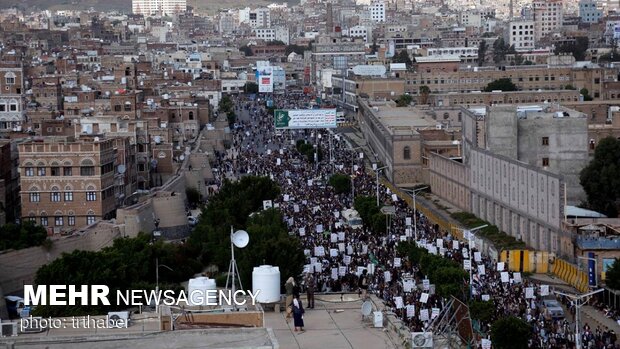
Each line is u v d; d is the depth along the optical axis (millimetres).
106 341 74062
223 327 84812
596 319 180875
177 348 71188
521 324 153875
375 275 194375
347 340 90562
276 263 168875
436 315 133625
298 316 93688
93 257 183125
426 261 196500
